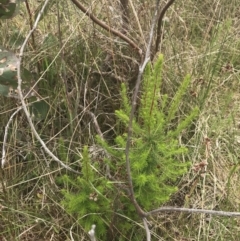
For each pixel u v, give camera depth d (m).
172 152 1.38
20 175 1.67
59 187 1.65
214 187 1.65
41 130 1.70
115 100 1.80
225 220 1.59
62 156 1.62
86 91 1.74
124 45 1.83
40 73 1.76
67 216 1.56
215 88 2.01
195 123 1.86
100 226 1.45
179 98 1.37
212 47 2.10
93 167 1.45
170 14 2.15
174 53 1.96
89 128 1.70
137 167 1.33
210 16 2.38
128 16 1.85
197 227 1.58
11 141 1.67
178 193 1.66
